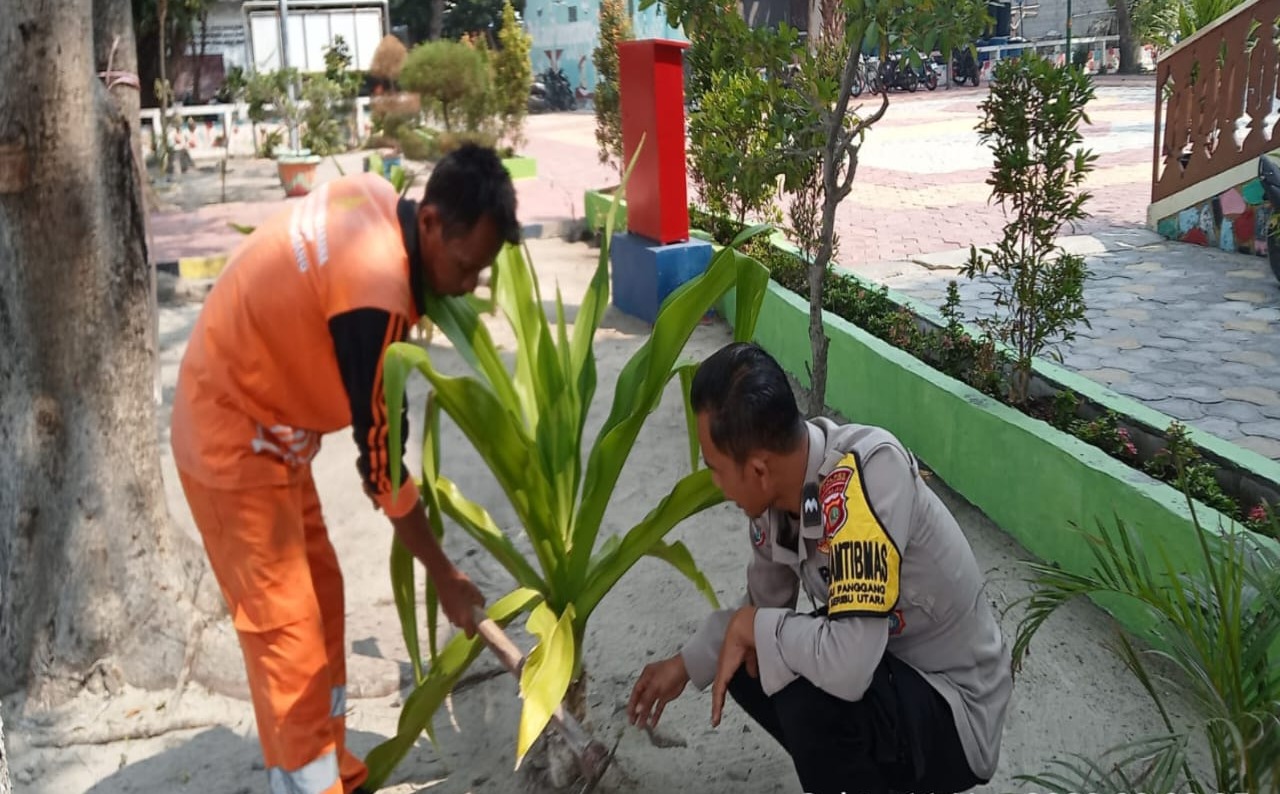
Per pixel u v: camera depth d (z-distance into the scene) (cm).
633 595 396
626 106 735
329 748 257
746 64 451
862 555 217
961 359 493
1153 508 335
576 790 288
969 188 1198
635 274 736
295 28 1970
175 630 346
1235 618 225
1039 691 323
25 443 334
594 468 263
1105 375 562
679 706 328
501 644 250
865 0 383
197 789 299
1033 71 423
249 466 243
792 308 598
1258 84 781
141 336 348
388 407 215
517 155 1455
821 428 237
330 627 284
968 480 441
